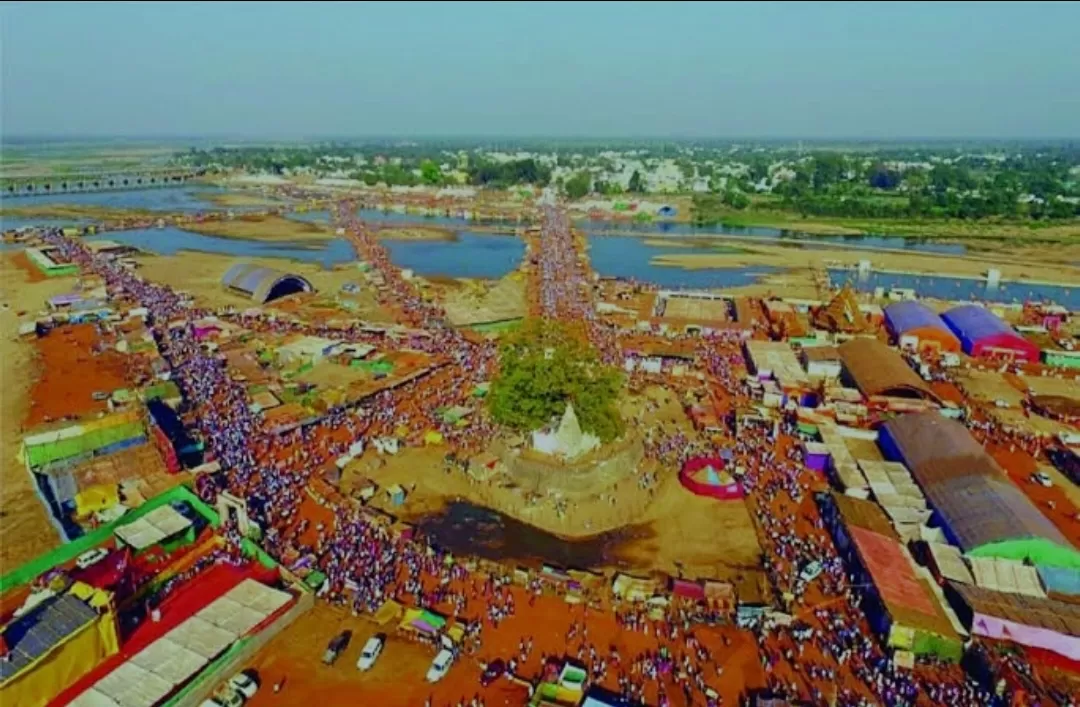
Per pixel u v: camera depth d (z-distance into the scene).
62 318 117.38
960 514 60.72
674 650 49.56
